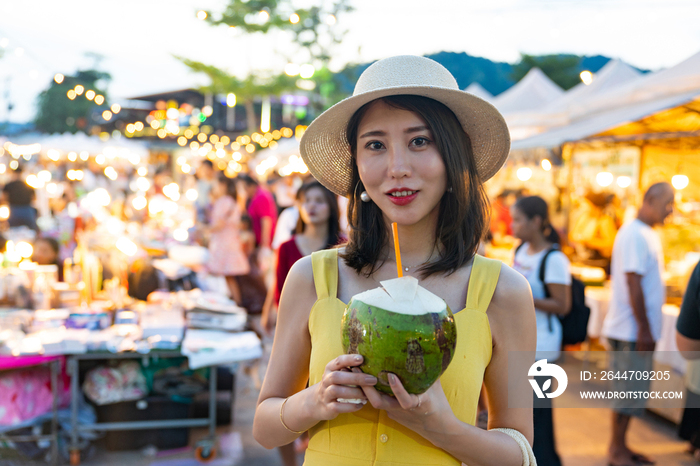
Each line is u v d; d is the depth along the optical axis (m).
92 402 3.89
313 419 1.08
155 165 23.55
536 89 10.50
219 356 3.71
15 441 3.63
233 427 4.46
